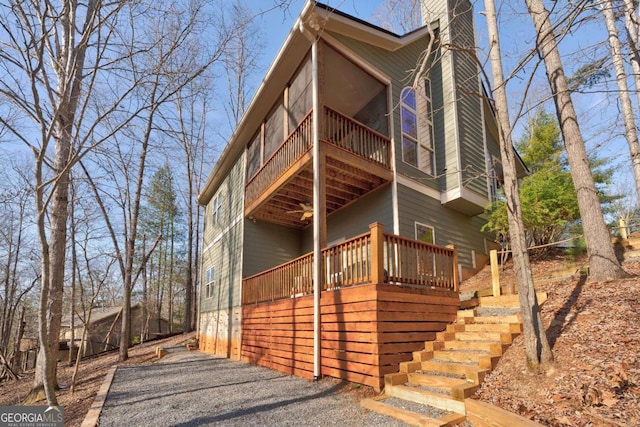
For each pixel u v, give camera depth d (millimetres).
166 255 28500
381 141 8906
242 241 11156
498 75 4965
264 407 4902
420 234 9094
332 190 9289
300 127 8188
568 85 6484
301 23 7641
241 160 12414
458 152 10008
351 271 6027
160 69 6793
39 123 5363
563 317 5000
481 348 5176
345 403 4848
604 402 3145
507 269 10219
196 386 6562
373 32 8727
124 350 12555
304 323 6996
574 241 9703
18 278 21266
